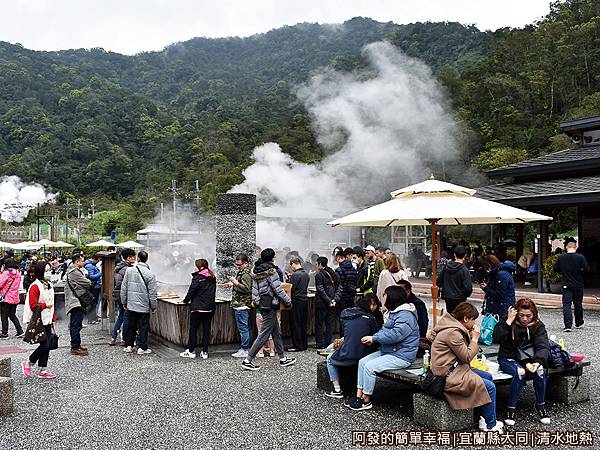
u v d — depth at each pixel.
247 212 14.00
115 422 5.65
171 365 8.41
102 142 93.12
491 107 48.31
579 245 20.84
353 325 6.35
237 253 13.88
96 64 144.25
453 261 8.57
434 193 8.20
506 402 6.15
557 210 16.61
